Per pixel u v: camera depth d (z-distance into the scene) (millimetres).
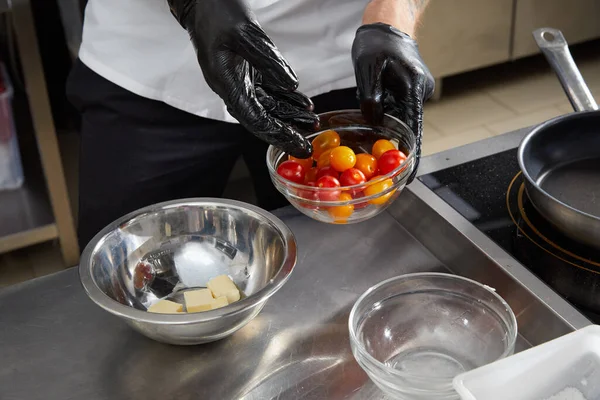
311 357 792
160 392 759
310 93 1353
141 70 1317
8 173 2088
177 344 806
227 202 947
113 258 906
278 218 915
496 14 2709
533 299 803
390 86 943
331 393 747
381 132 920
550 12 2812
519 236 907
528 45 2848
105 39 1329
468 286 797
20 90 2287
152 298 929
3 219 2025
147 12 1267
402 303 819
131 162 1422
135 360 798
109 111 1394
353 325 771
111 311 766
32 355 809
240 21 844
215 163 1450
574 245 888
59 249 2178
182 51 1282
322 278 901
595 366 644
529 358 644
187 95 1327
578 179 990
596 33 2961
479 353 761
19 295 892
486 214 948
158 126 1384
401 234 968
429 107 2799
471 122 2684
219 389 759
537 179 997
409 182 910
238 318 777
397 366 763
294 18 1272
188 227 961
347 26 1312
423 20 2607
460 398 686
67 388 768
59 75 2502
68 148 2520
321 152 901
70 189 2334
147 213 938
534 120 2666
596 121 1008
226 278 909
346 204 811
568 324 760
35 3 2350
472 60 2785
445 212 937
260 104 882
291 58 1315
